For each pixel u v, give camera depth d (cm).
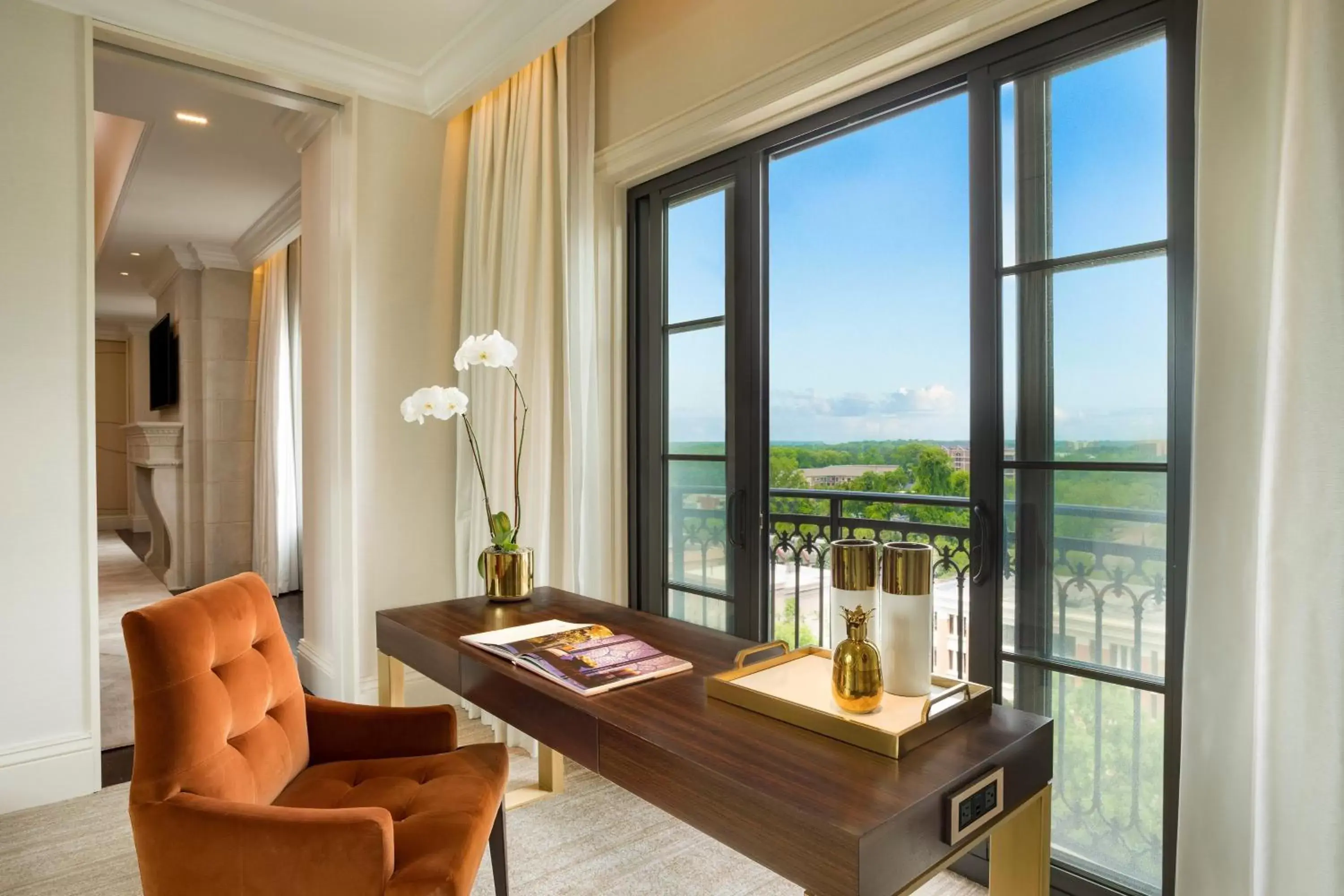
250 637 174
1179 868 158
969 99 208
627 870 216
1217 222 152
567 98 309
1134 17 177
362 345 329
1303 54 134
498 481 324
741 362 274
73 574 263
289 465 617
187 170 462
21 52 254
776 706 143
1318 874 130
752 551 271
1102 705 186
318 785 177
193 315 646
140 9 272
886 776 118
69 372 262
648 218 316
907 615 142
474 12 287
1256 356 148
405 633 216
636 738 136
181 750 145
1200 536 155
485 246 341
